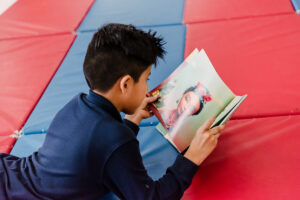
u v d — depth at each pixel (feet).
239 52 4.50
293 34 4.66
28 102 4.31
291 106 3.48
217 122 2.81
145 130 3.52
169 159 3.15
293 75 3.92
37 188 2.41
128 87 2.35
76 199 2.46
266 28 4.91
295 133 3.16
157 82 4.21
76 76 4.68
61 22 6.22
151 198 2.27
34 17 6.57
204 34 5.06
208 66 2.98
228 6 5.70
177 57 4.64
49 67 4.98
